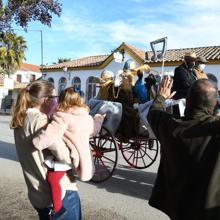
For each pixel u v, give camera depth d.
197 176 2.65
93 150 7.82
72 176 3.38
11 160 9.27
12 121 3.36
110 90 7.99
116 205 6.06
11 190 6.64
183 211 2.69
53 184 3.21
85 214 5.60
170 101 6.53
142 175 8.10
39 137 3.16
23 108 3.36
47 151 3.30
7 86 36.88
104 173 7.85
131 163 8.73
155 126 2.99
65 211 3.27
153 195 3.00
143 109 6.90
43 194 3.27
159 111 3.04
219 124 2.66
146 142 8.46
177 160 2.75
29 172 3.30
